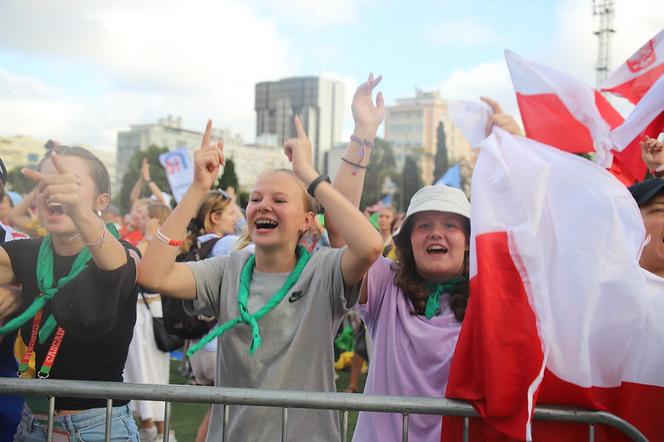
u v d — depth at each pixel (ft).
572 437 7.33
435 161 287.28
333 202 7.63
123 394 7.04
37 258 7.79
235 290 8.13
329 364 7.93
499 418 6.92
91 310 7.30
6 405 8.28
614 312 7.46
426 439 8.21
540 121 11.93
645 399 7.50
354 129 9.05
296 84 488.85
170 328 13.30
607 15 132.36
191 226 16.21
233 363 7.80
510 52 12.19
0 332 7.52
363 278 8.68
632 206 7.52
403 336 8.71
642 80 13.42
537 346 6.96
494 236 7.37
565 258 7.41
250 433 7.48
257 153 350.64
